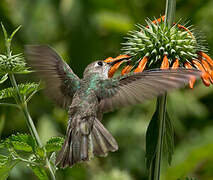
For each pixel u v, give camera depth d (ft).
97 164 38.14
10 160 19.81
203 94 44.60
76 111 21.85
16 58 20.38
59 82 22.39
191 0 46.19
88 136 20.56
